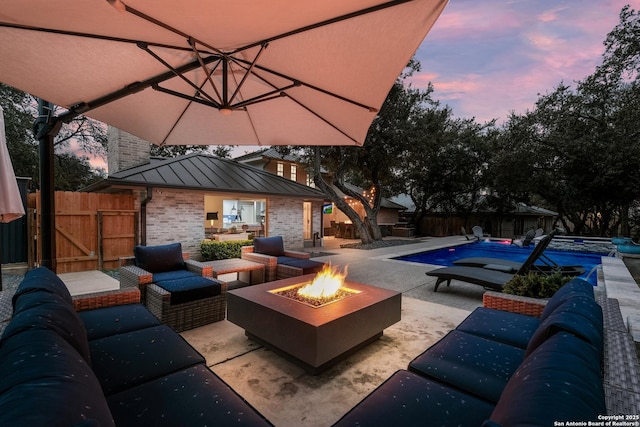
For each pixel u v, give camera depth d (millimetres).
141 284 4043
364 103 3189
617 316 2463
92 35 2219
